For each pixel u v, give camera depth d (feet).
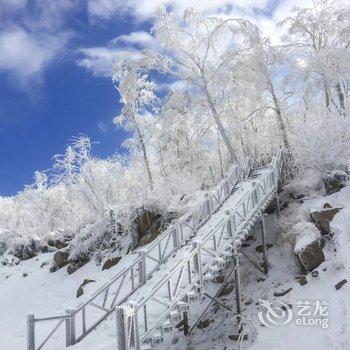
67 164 78.18
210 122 70.54
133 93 70.49
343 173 44.62
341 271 33.17
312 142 46.80
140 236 56.49
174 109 66.54
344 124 46.80
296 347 28.32
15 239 77.20
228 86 67.31
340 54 62.80
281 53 66.49
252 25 64.13
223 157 83.76
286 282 36.42
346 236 35.47
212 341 33.83
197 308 38.88
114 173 79.36
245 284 39.34
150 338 27.09
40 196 93.61
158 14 67.92
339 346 26.53
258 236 46.11
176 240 41.70
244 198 40.01
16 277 67.21
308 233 37.14
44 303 52.65
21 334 45.68
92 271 55.98
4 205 119.03
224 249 35.12
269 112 74.54
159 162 80.28
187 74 67.77
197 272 31.83
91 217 74.95
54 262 63.72
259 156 70.18
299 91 69.77
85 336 31.01
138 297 33.01
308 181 49.70
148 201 57.62
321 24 67.92
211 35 67.05
